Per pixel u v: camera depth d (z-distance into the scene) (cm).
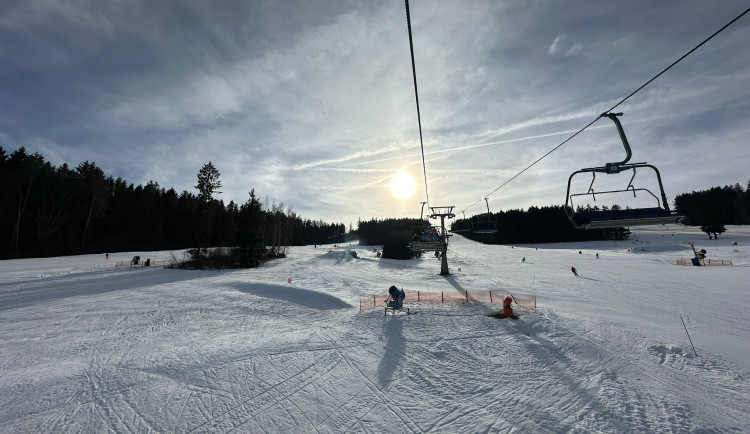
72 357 1470
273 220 8819
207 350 1537
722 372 1240
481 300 2577
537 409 993
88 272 4522
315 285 3491
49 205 7350
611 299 2578
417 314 2169
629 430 880
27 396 1103
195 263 5391
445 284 3634
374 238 14800
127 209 9038
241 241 5509
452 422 936
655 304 2369
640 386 1132
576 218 660
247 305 2552
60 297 2847
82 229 8112
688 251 6719
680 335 1662
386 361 1384
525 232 12600
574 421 927
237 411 1006
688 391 1097
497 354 1437
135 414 990
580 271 4491
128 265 5450
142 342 1677
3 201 6481
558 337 1644
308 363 1373
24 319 2159
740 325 1831
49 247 6975
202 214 5978
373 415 980
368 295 2978
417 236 2573
